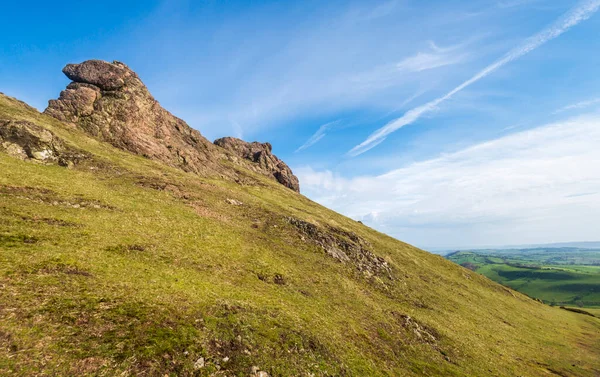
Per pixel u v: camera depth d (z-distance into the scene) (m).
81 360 15.55
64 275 22.52
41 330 16.47
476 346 42.53
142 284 25.14
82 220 34.19
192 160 92.62
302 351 24.19
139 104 89.31
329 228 73.62
